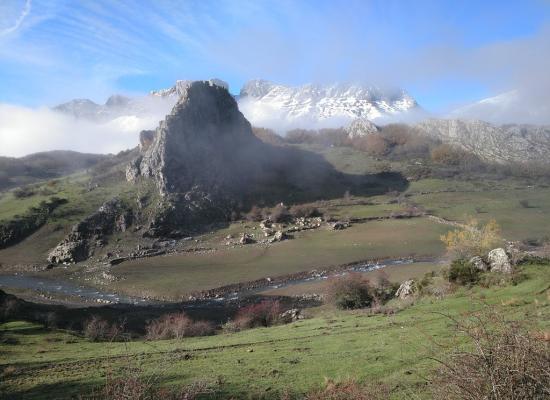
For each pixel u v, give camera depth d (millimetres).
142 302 101562
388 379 21562
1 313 53781
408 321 36188
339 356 27453
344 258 133375
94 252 161000
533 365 9367
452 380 10125
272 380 24109
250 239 170250
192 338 44500
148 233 176125
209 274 122438
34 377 28047
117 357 33125
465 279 47625
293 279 116500
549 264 46281
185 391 20562
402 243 149250
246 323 58781
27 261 154250
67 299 106000
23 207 194500
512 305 33250
